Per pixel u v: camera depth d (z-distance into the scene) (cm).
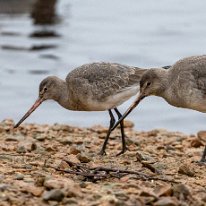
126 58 3028
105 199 1127
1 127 1762
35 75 2788
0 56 3023
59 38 3331
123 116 1566
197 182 1297
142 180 1266
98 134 1780
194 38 3353
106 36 3391
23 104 2489
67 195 1138
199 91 1469
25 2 3822
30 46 3177
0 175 1246
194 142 1684
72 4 4028
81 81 1599
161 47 3197
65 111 2456
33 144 1532
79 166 1320
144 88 1546
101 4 4094
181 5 4103
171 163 1469
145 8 4031
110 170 1291
